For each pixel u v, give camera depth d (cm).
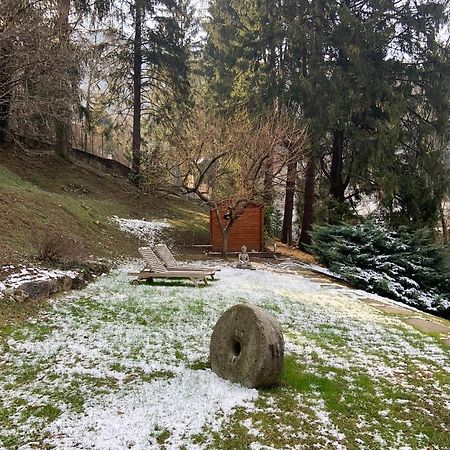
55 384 411
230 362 439
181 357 495
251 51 1769
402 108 1446
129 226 1516
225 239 1471
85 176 1942
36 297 684
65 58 1159
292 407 385
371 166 1509
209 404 381
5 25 995
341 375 466
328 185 1856
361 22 1496
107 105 2125
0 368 442
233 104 1809
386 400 411
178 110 2155
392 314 786
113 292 804
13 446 308
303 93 1556
